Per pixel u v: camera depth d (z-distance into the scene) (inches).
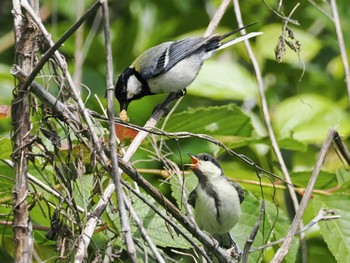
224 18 680.4
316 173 348.8
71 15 684.7
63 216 289.3
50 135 293.3
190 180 426.6
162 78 487.8
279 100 624.4
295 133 538.3
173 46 494.0
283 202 486.9
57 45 275.1
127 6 710.5
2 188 358.3
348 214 407.5
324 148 358.3
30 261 270.5
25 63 295.0
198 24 684.1
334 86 638.5
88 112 299.6
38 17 300.5
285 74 637.9
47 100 290.8
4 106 333.1
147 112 574.9
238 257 347.3
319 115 543.8
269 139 451.5
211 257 345.4
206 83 557.9
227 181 407.2
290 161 576.7
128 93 498.6
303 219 446.9
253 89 564.7
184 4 713.6
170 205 308.5
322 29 713.6
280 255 313.3
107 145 299.9
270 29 633.0
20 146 283.0
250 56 455.5
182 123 460.1
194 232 315.6
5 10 699.4
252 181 434.6
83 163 293.6
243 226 407.8
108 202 299.3
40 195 290.7
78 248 280.4
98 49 642.2
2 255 412.2
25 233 273.1
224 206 399.2
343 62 443.2
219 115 460.1
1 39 660.7
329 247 396.5
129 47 674.2
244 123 469.4
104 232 331.3
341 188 435.8
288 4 687.7
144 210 360.8
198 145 554.6
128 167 301.0
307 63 640.4
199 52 496.7
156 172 400.2
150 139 376.8
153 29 692.1
